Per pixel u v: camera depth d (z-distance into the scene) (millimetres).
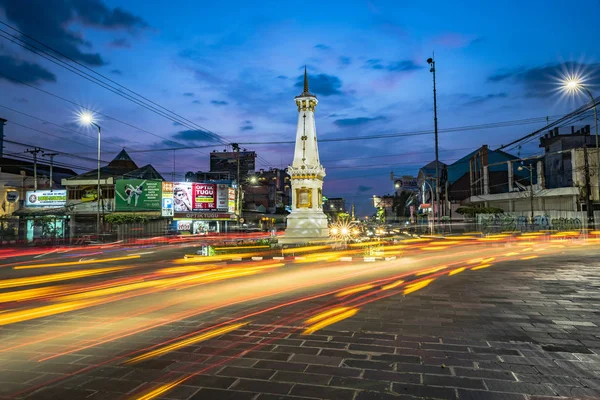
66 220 41156
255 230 49469
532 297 7910
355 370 4152
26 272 13664
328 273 11938
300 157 24625
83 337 5516
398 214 106000
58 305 7770
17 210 42344
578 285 9289
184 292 8969
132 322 6297
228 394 3619
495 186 54344
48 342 5301
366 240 25547
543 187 42250
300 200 24266
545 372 4051
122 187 41469
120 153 54531
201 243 32406
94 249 26984
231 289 9266
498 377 3930
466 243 26641
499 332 5488
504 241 28281
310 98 24750
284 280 10602
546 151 45781
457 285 9406
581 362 4328
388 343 5039
